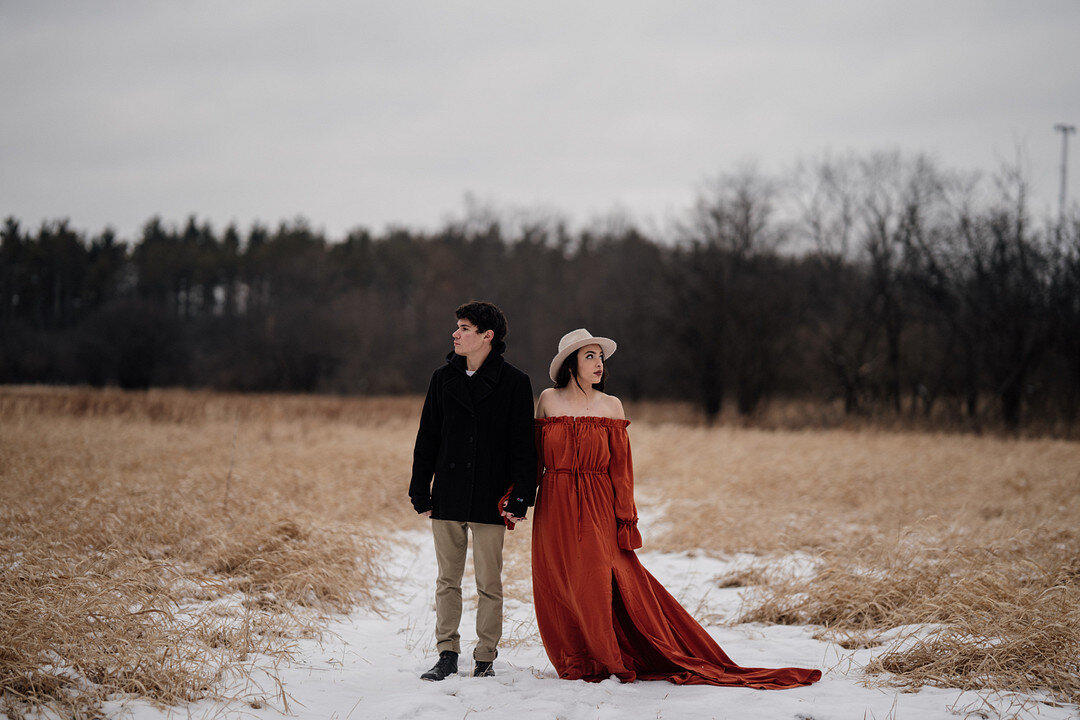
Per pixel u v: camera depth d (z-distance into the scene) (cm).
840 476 1117
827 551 653
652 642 398
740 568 680
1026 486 1082
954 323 2825
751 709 349
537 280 4556
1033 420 2559
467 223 4934
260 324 5209
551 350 4088
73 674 357
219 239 7581
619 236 4562
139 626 410
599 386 438
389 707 349
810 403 3309
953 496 1025
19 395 2022
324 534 662
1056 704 361
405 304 5609
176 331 5038
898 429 2484
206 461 1073
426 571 691
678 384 3481
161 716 331
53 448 1097
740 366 3253
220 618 472
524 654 452
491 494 406
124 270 6675
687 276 3406
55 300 6284
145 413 1856
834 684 393
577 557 404
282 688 359
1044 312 2625
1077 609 446
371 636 495
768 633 506
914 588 537
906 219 3025
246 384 5019
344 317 5181
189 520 684
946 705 358
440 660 410
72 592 440
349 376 5019
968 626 434
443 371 420
